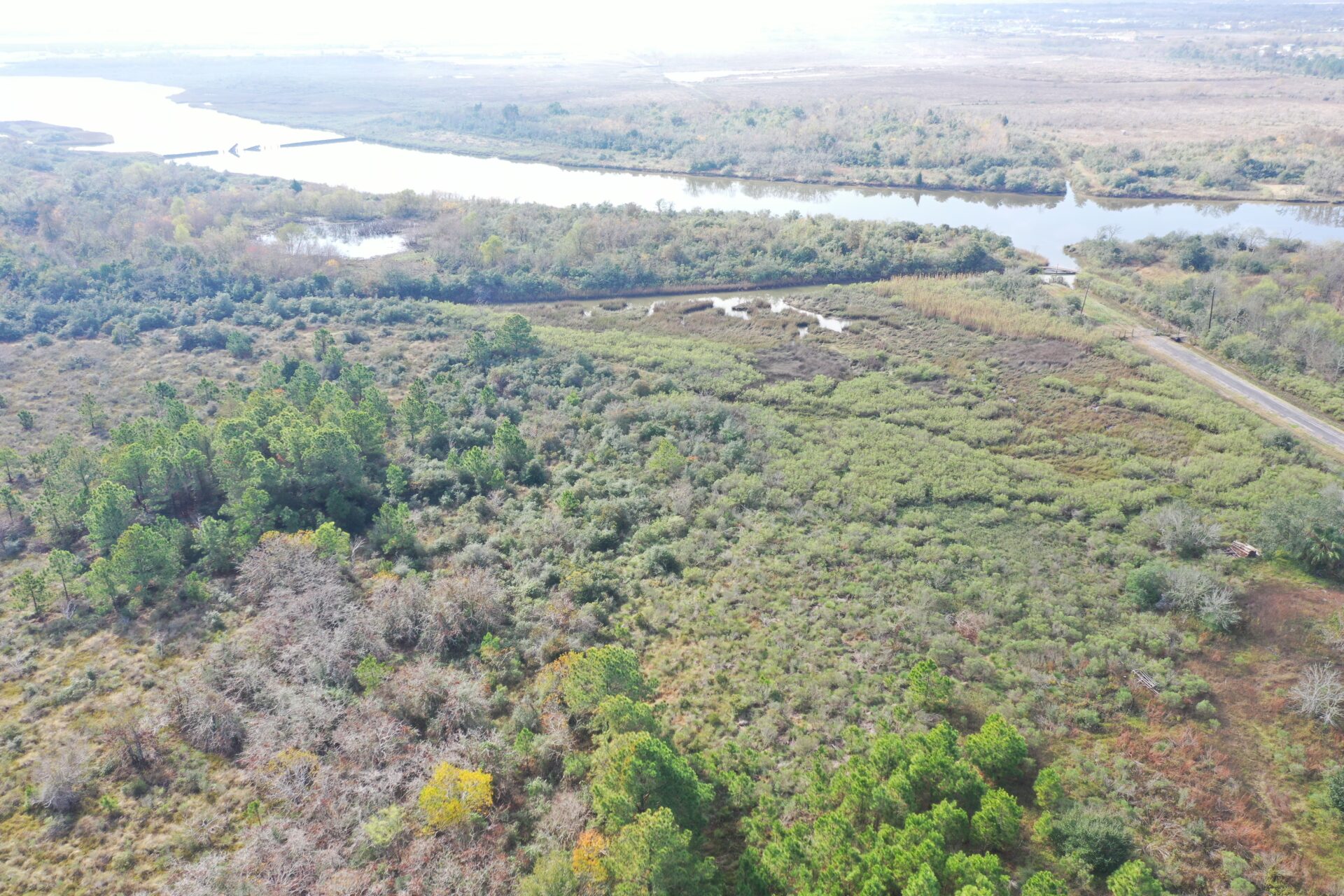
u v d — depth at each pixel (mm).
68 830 56594
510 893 51562
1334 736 60531
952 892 47469
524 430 111438
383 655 72125
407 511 92062
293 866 53156
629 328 148500
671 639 74875
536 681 69688
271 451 98938
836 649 72375
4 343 136125
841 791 55500
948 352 133875
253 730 63875
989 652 71250
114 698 67562
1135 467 98938
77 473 91188
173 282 161000
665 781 53812
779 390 122000
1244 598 75312
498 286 166000
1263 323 129875
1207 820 55312
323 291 162750
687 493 95625
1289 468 95750
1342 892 50094
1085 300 152375
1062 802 56094
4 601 78312
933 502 95250
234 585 81188
